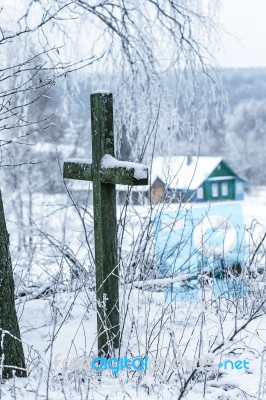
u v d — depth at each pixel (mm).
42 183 22453
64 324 5426
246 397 3967
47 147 23453
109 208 4520
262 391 4043
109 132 4488
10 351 4199
